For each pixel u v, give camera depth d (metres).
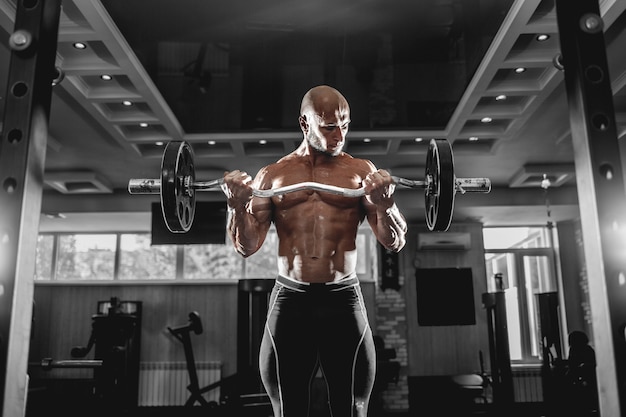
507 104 5.98
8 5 3.94
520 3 4.03
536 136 6.85
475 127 6.64
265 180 2.27
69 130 6.52
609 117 1.57
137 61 4.91
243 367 7.68
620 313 1.47
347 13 5.26
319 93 2.19
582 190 1.59
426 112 6.10
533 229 10.32
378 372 7.97
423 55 5.84
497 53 4.68
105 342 7.18
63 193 8.87
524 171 7.91
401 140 6.66
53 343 9.76
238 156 7.30
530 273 10.09
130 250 10.33
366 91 5.95
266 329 2.16
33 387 9.06
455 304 8.95
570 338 6.51
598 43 1.61
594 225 1.52
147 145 7.22
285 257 2.17
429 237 9.51
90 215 9.05
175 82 5.63
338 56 5.84
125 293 9.94
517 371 9.46
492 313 7.99
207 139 6.59
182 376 9.55
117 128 6.28
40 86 1.66
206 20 5.24
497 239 10.23
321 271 2.11
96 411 7.06
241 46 5.72
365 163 2.32
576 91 1.61
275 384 2.10
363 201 2.25
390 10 5.18
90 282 9.98
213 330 9.74
